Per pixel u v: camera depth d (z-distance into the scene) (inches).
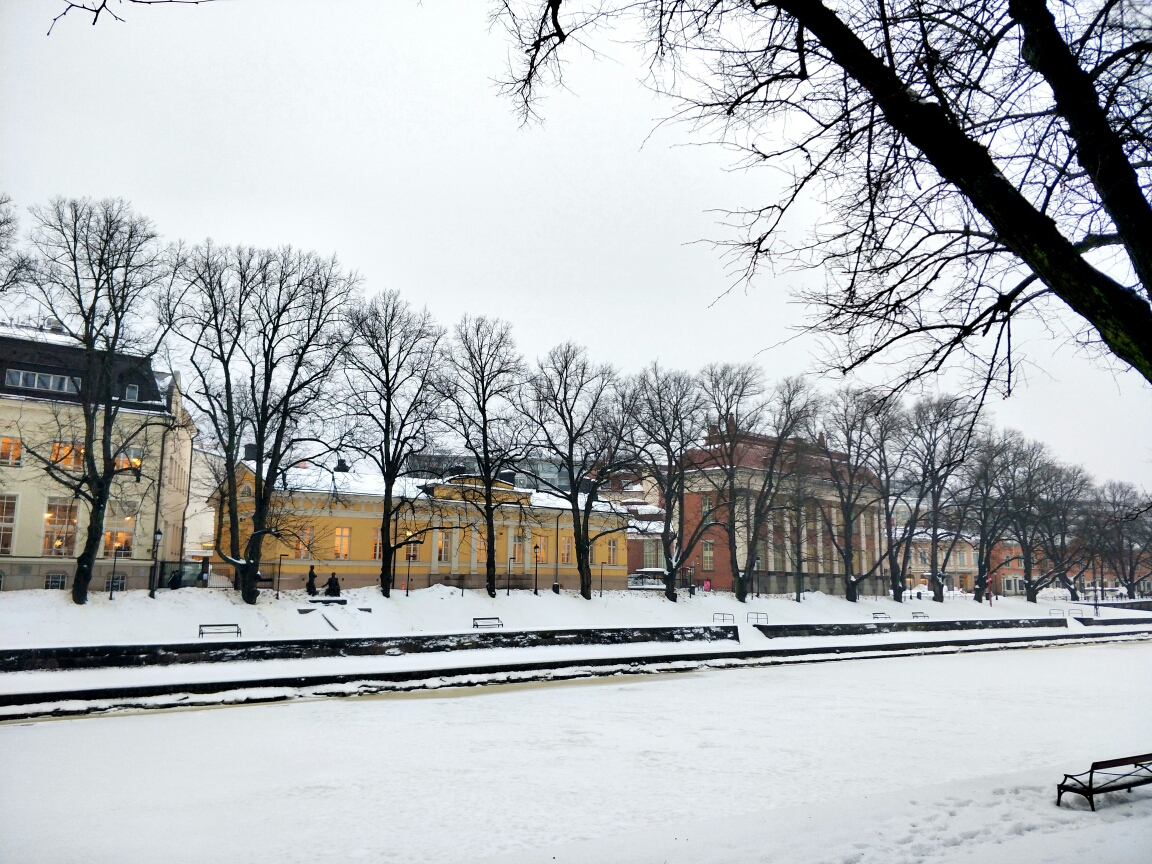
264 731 692.1
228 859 355.3
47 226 1338.6
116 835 390.0
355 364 1640.0
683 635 1385.3
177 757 581.0
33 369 1675.7
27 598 1244.5
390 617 1521.9
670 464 2130.9
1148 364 215.9
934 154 232.7
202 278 1466.5
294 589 1823.3
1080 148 243.9
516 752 606.5
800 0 231.0
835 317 305.6
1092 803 396.8
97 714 774.5
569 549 2311.8
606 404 2043.6
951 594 2908.5
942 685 1114.1
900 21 255.3
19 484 1606.8
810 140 282.2
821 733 703.1
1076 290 221.3
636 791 483.5
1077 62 245.4
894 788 493.7
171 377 1814.7
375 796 470.3
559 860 316.8
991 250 288.8
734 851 319.6
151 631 1253.7
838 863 303.6
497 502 1867.6
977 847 323.9
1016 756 602.5
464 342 1847.9
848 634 1683.1
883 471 2465.6
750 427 2172.7
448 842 380.2
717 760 580.7
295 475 1903.3
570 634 1235.9
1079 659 1581.0
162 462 1464.1
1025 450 2655.0
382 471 1701.5
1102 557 3024.1
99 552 1667.1
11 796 467.2
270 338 1530.5
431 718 773.3
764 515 2220.7
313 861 352.8
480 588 2050.9
